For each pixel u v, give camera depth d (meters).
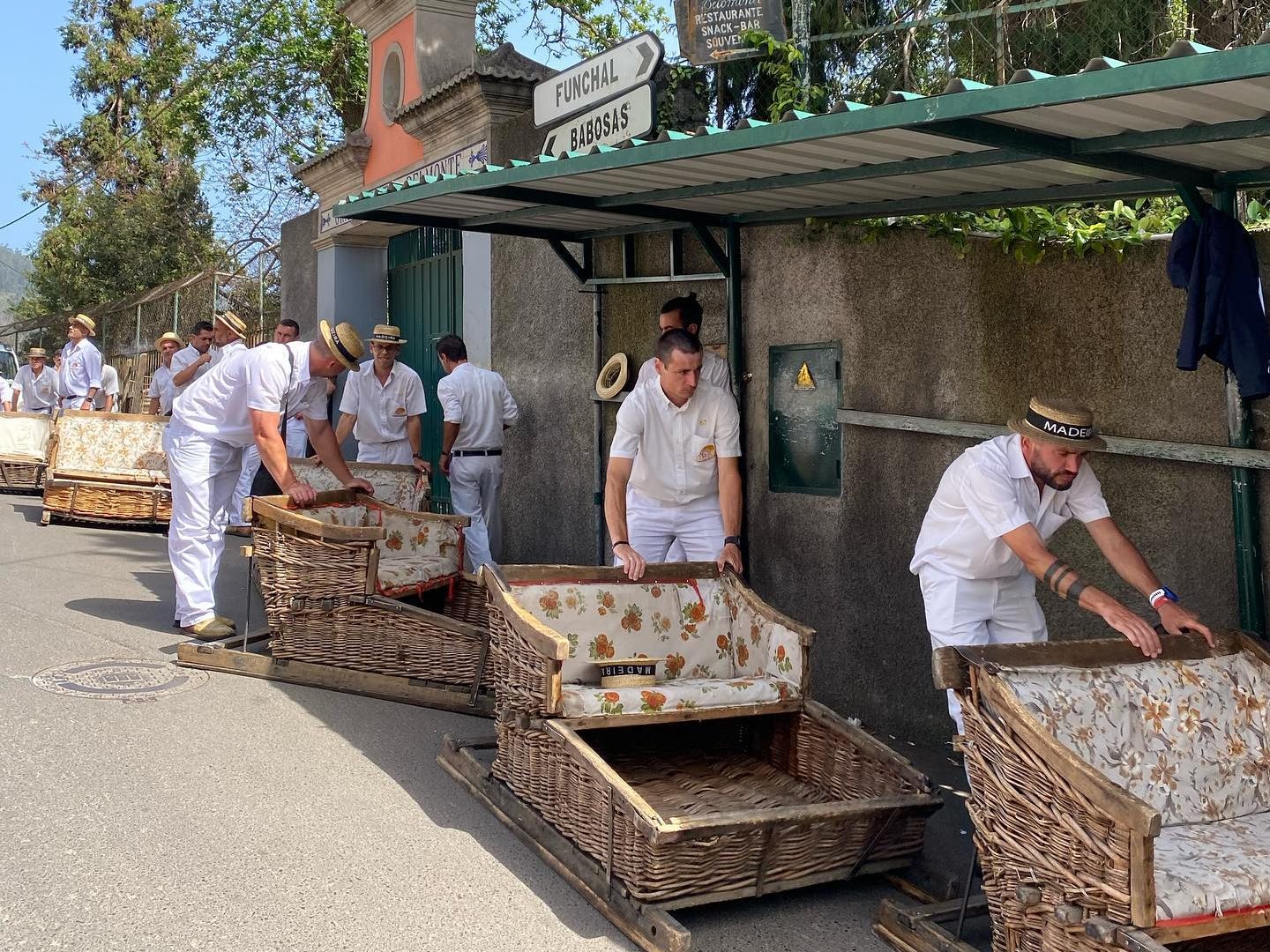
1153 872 2.76
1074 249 4.71
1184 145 3.52
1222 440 4.29
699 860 3.57
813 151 4.06
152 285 26.25
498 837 4.25
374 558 5.90
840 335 5.80
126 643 6.75
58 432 11.42
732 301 6.31
